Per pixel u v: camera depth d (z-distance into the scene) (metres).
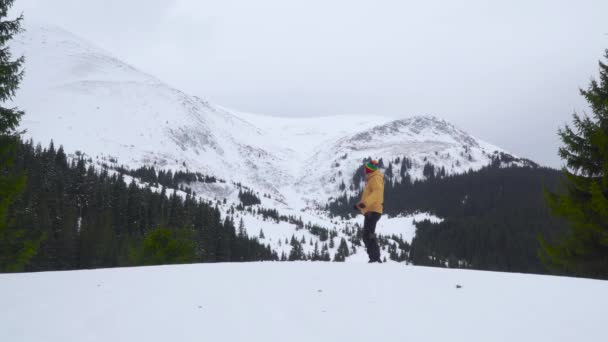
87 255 56.06
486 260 113.31
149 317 3.45
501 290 4.41
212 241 80.31
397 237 150.12
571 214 13.70
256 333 3.12
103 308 3.70
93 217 78.31
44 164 91.50
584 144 14.23
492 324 3.32
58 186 83.62
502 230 125.38
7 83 11.92
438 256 123.38
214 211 107.00
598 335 2.99
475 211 166.12
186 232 23.95
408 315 3.59
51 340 2.91
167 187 185.25
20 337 2.96
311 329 3.23
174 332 3.10
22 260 13.11
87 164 191.38
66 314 3.51
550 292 4.27
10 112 11.98
